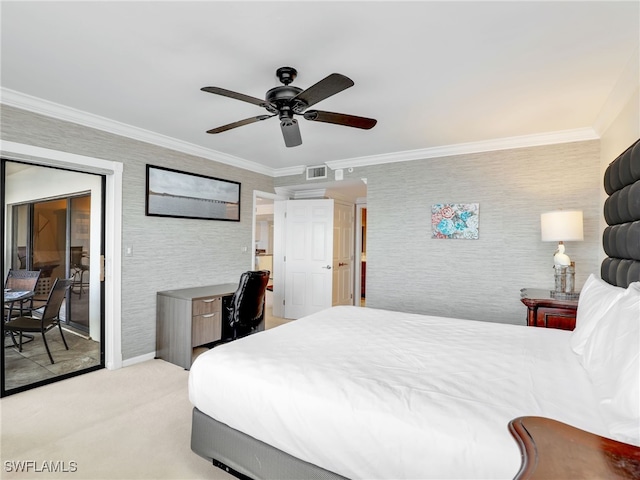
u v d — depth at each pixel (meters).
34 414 2.36
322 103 2.62
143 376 3.04
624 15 1.58
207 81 2.29
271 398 1.44
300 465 1.38
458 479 1.04
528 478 0.69
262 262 9.61
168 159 3.65
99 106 2.74
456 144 3.71
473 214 3.71
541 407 1.19
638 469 0.71
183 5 1.53
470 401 1.24
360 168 4.46
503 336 2.09
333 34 1.76
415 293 4.06
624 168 2.08
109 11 1.57
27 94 2.51
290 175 5.08
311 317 2.62
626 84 2.24
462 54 1.94
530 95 2.47
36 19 1.63
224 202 4.32
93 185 3.30
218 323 3.55
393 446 1.15
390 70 2.12
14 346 3.07
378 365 1.61
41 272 3.11
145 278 3.45
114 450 1.97
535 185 3.42
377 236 4.32
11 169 2.89
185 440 2.08
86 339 3.32
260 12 1.58
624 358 1.13
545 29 1.70
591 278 2.10
